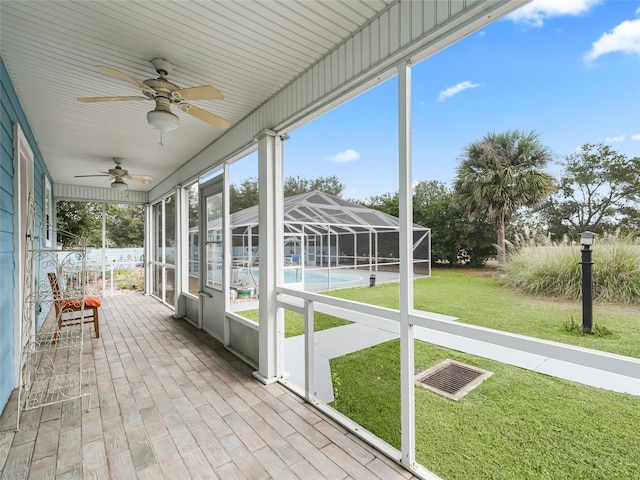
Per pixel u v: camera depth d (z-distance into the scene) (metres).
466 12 1.53
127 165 5.54
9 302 2.61
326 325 2.65
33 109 3.26
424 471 1.80
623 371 1.17
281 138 3.11
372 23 2.02
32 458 1.92
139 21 2.01
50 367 3.31
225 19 2.00
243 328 3.64
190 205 5.48
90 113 3.37
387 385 2.23
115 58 2.41
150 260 8.11
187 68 2.58
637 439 1.25
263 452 1.98
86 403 2.57
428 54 1.78
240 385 2.91
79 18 1.96
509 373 1.60
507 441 1.58
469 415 1.72
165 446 2.04
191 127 3.79
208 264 4.62
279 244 3.07
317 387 2.62
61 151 4.71
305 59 2.47
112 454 1.96
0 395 2.35
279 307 3.04
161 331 4.67
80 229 9.50
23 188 3.68
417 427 1.94
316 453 1.98
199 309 4.77
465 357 1.79
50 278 4.11
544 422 1.47
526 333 1.43
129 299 7.36
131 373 3.17
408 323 1.84
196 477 1.78
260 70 2.62
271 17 1.99
